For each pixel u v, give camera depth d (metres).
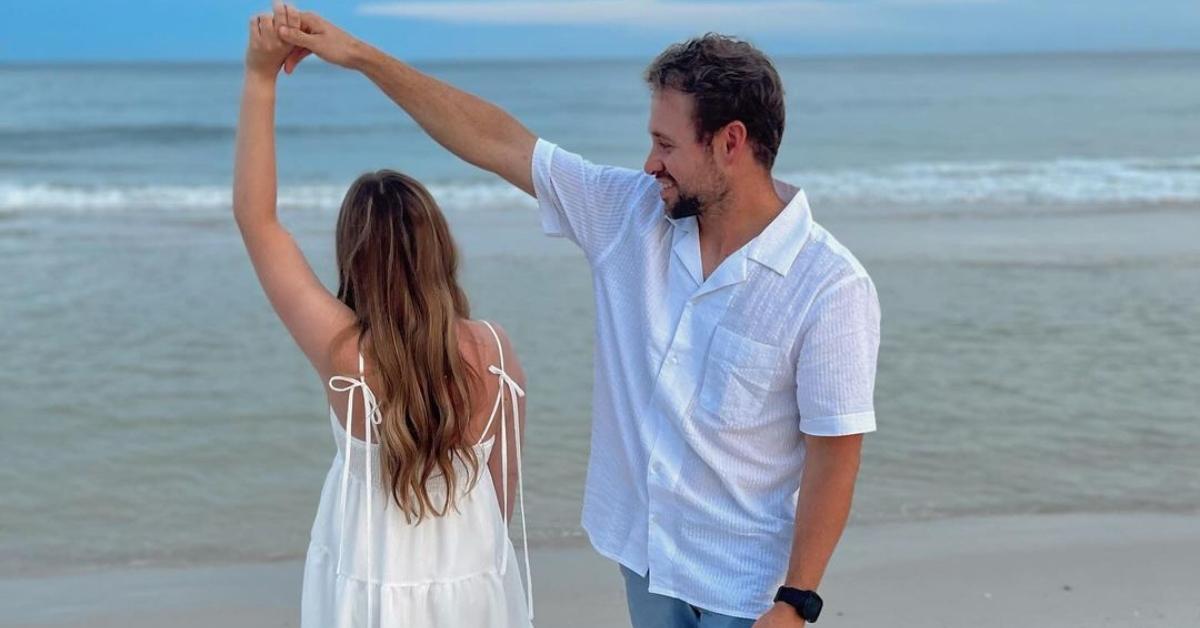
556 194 2.48
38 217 15.95
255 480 5.96
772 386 2.22
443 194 18.73
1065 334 9.23
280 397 7.44
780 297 2.19
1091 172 23.55
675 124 2.18
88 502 5.62
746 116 2.15
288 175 25.33
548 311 9.78
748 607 2.29
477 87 74.56
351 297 2.49
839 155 29.94
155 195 18.55
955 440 6.63
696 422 2.28
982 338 9.09
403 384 2.38
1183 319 9.77
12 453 6.30
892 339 9.03
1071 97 56.84
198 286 10.89
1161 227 15.42
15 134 34.38
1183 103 50.75
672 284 2.32
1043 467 6.18
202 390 7.57
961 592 4.57
